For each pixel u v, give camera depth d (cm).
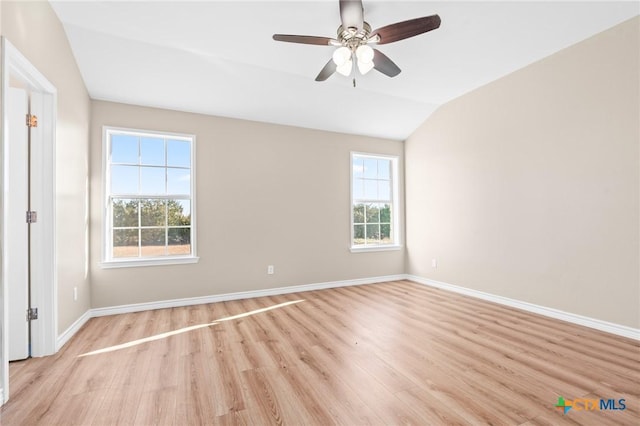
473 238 395
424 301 376
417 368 206
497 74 351
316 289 446
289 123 431
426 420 153
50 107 229
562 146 300
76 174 280
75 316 278
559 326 284
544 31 270
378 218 512
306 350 236
